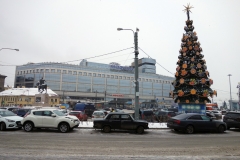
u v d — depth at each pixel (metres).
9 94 71.94
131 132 14.71
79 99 108.81
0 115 14.88
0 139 10.46
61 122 14.02
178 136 13.05
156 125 18.16
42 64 107.62
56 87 106.00
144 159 6.85
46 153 7.46
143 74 125.56
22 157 6.81
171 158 7.02
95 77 116.12
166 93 132.50
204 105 21.48
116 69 123.50
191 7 23.59
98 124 14.36
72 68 110.81
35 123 14.04
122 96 111.50
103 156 7.14
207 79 21.53
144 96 121.94
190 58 21.86
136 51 19.34
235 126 16.69
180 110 21.98
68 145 9.10
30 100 69.62
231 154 7.72
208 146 9.35
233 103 89.31
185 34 22.81
